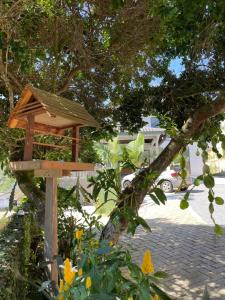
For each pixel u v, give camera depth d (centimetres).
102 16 403
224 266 508
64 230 421
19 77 420
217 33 351
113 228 361
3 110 445
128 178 1236
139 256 581
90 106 511
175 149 394
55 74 419
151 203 1229
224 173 2200
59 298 175
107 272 172
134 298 167
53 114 258
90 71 471
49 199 283
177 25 283
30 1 320
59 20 371
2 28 318
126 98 520
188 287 436
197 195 1405
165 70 488
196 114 382
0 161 480
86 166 294
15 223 354
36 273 338
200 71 464
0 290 180
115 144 728
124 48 424
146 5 357
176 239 703
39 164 245
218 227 284
